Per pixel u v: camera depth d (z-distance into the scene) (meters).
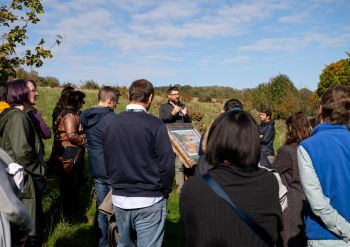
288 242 4.02
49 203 6.27
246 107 25.39
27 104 4.25
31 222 2.44
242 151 2.03
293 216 4.03
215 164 2.13
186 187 2.10
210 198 2.00
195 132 6.23
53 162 5.87
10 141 3.79
